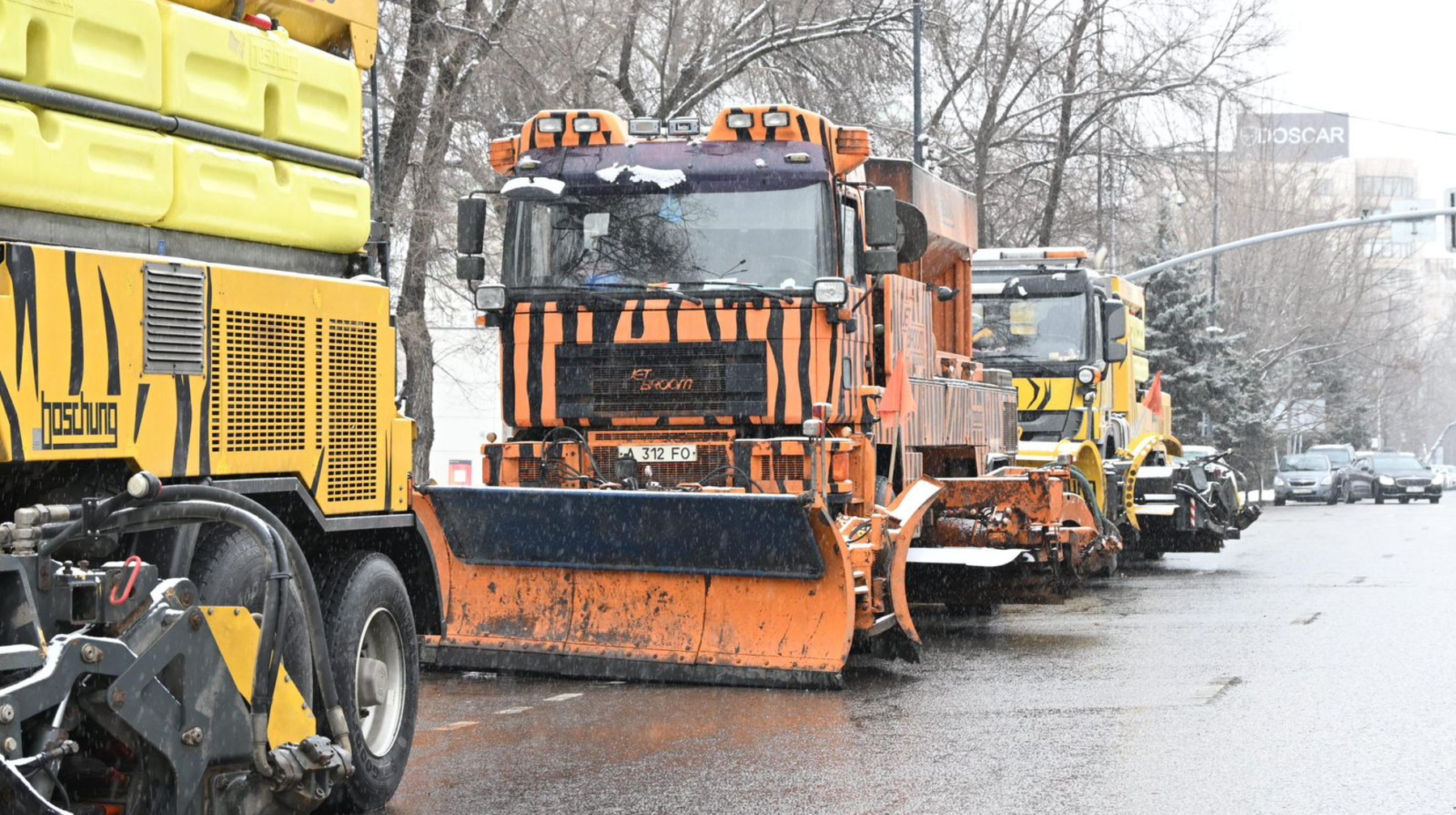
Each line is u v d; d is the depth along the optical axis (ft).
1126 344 115.96
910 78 137.08
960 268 77.66
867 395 60.49
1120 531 99.81
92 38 27.48
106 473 27.63
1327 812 33.71
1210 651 59.57
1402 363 371.97
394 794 35.24
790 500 47.57
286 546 28.40
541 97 111.24
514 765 38.63
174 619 26.27
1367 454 255.50
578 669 51.16
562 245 60.18
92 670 24.63
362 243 35.04
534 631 52.16
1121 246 242.78
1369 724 43.96
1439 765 38.40
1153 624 69.05
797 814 33.53
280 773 27.86
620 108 133.28
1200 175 208.54
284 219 32.22
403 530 36.14
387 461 34.76
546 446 59.82
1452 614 71.77
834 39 133.90
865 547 52.16
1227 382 234.38
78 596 25.32
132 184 28.09
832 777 37.11
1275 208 293.43
